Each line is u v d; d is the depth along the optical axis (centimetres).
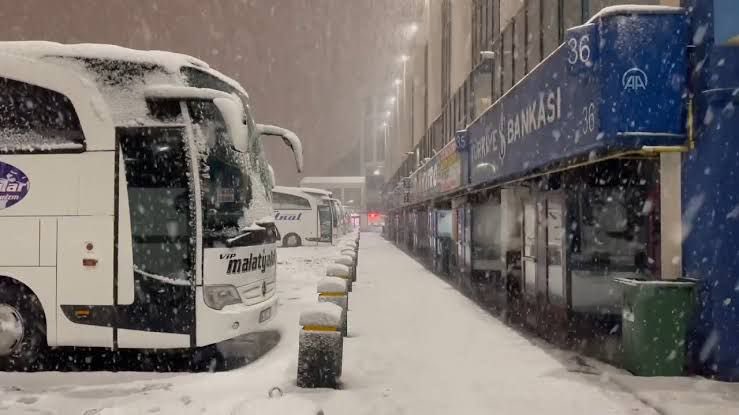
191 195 711
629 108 662
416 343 845
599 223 942
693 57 666
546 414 531
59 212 715
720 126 641
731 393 582
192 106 736
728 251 635
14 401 562
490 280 1691
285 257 2622
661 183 740
